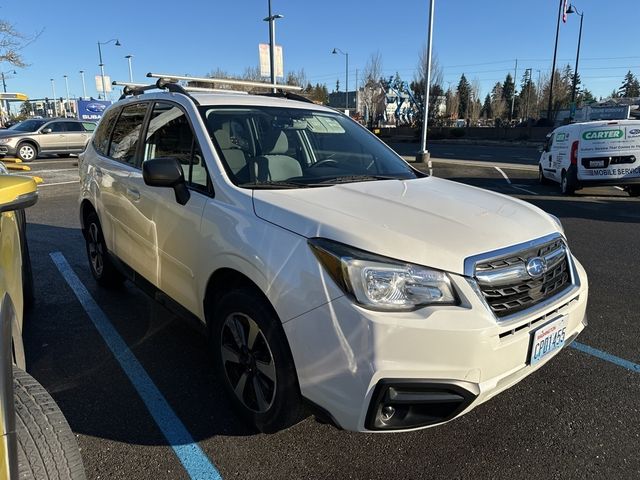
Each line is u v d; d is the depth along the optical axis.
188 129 3.30
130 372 3.45
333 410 2.22
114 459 2.59
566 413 3.03
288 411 2.46
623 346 3.93
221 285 2.88
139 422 2.90
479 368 2.19
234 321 2.73
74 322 4.26
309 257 2.28
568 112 42.03
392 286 2.14
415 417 2.22
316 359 2.23
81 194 5.04
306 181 3.09
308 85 51.00
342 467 2.55
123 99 4.59
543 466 2.57
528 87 72.00
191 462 2.58
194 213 2.98
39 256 6.25
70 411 3.00
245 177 2.96
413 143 41.59
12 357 1.89
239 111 3.44
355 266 2.15
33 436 1.79
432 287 2.18
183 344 3.88
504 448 2.71
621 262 6.24
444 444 2.74
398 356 2.10
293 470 2.53
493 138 44.16
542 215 2.94
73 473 1.85
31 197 1.87
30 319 4.30
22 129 19.80
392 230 2.33
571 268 2.81
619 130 11.45
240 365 2.75
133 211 3.74
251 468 2.54
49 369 3.49
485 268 2.29
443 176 16.61
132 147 4.01
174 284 3.29
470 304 2.20
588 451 2.69
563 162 12.44
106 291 4.98
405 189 3.08
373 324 2.09
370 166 3.61
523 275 2.40
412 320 2.10
